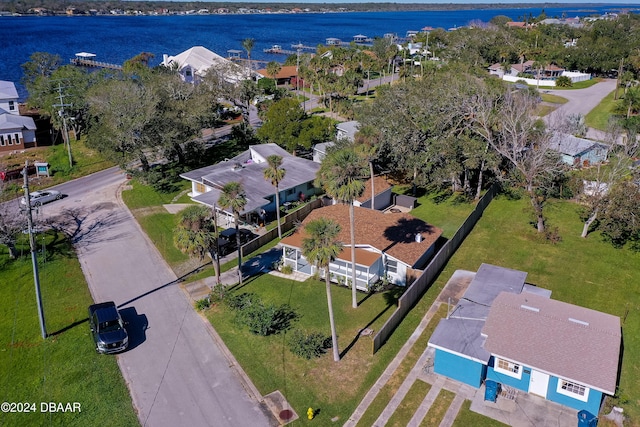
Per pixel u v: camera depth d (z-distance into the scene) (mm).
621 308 35625
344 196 33500
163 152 62781
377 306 36656
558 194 56156
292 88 129000
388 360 30719
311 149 71812
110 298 38219
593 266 41594
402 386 28516
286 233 49031
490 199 56062
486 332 28422
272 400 27891
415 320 34500
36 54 112438
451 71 74938
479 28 154250
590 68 128500
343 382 29031
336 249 29078
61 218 52844
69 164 69125
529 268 41438
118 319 33125
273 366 30500
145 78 83062
